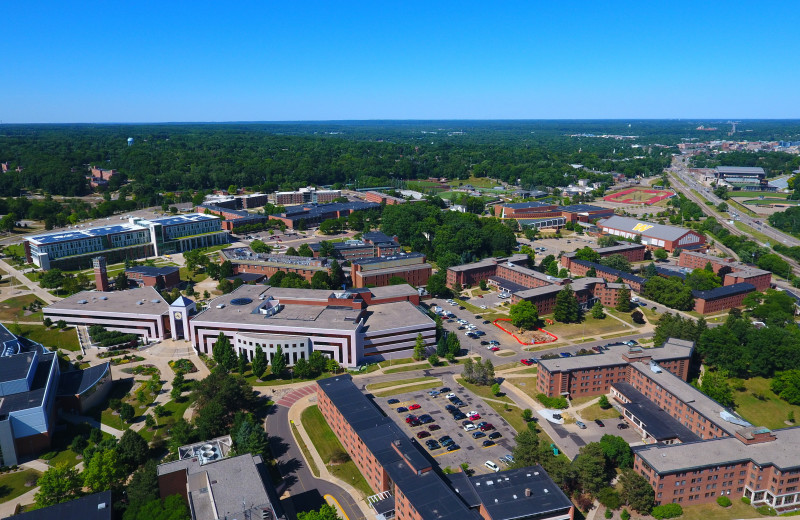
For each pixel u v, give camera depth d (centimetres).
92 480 14575
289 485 15512
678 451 15488
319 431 18212
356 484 15575
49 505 14025
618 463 16138
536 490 13800
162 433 18012
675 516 14512
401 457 14850
